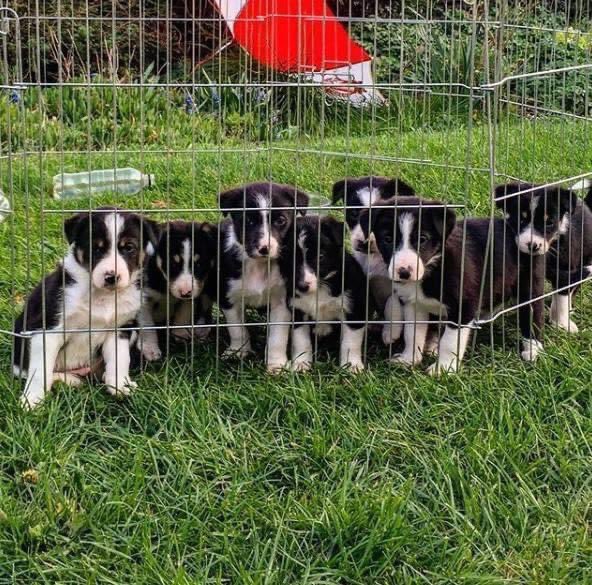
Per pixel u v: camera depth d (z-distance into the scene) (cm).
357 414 127
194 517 106
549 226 152
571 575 100
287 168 241
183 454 116
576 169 219
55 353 132
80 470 112
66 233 133
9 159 135
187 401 127
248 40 275
